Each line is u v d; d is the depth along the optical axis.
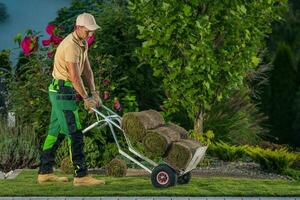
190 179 10.87
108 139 13.99
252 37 14.45
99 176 11.57
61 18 15.62
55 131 10.93
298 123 23.58
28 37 13.81
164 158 10.36
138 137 10.44
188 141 10.69
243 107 16.38
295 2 31.06
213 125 15.60
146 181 10.95
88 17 10.52
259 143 17.14
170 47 14.18
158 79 14.84
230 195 9.84
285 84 23.81
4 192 9.90
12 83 14.32
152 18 14.23
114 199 9.47
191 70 13.78
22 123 13.97
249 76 17.80
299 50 29.19
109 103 13.79
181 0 14.02
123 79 14.12
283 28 29.56
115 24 14.69
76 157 10.62
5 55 14.67
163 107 14.53
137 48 14.16
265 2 14.30
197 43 13.88
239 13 13.97
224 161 14.11
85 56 10.77
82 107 13.47
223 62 14.20
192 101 14.18
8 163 13.21
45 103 13.92
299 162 14.29
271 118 23.69
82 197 9.52
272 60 23.95
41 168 10.95
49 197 9.55
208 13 14.13
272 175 12.95
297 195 9.92
